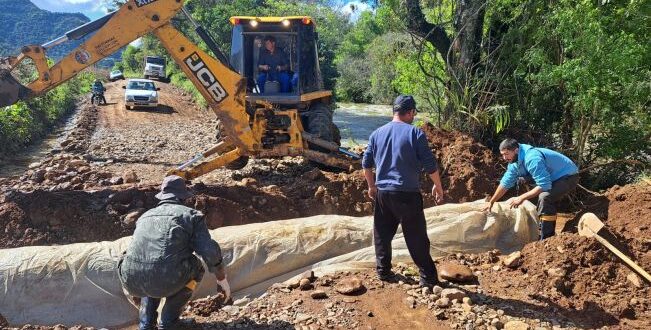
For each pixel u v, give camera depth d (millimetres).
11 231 6539
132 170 10859
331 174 8656
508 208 6137
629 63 7316
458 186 8172
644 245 5523
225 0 29500
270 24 9773
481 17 9703
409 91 11336
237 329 4246
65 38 7832
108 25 7785
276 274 5199
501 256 5664
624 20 7848
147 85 25047
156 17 7820
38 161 12641
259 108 8938
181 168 8328
